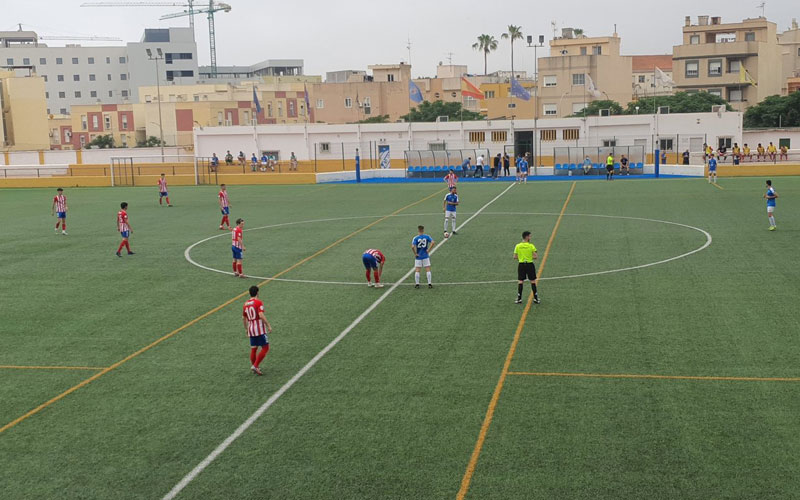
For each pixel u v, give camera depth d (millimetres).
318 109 114875
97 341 18797
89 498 11148
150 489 11352
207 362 16938
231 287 24125
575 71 103250
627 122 70750
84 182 66562
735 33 101750
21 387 15758
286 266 27141
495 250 28719
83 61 160875
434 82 129750
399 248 29766
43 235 36281
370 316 20172
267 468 11844
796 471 11117
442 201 46031
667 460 11586
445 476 11344
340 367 16266
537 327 18625
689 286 21984
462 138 74688
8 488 11500
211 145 78500
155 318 20750
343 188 57844
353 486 11180
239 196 53531
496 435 12641
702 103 88688
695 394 14055
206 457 12289
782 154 65625
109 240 34219
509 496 10719
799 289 21078
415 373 15727
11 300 23234
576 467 11461
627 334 17781
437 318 19750
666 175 61875
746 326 18000
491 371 15664
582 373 15359
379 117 107375
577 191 49125
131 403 14695
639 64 140125
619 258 26297
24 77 101938
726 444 12023
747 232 30188
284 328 19344
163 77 164125
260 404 14391
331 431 13070
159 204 48812
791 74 120562
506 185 56094
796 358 15734
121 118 121188
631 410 13445
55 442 13055
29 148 102375
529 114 104250
